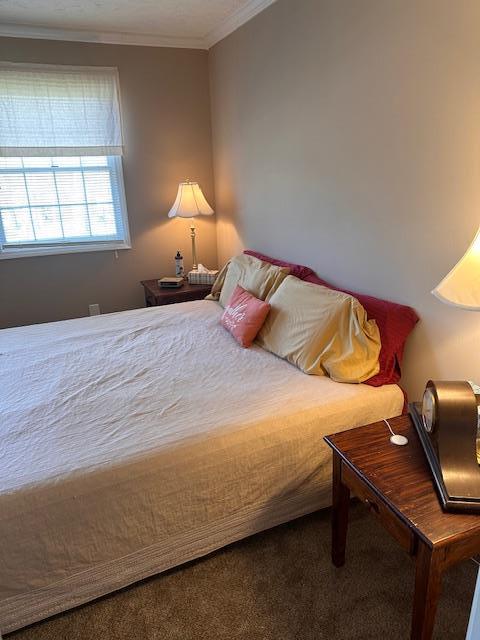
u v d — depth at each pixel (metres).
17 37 3.03
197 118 3.66
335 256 2.31
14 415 1.70
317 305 2.06
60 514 1.32
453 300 1.24
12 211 3.37
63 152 3.30
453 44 1.48
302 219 2.58
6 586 1.29
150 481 1.42
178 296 3.35
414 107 1.68
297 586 1.51
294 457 1.64
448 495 1.09
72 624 1.41
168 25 3.09
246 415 1.65
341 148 2.14
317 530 1.75
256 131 2.96
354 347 1.88
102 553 1.40
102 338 2.51
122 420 1.65
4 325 3.52
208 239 3.99
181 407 1.73
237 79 3.10
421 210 1.72
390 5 1.71
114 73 3.29
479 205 1.49
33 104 3.15
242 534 1.62
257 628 1.38
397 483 1.19
